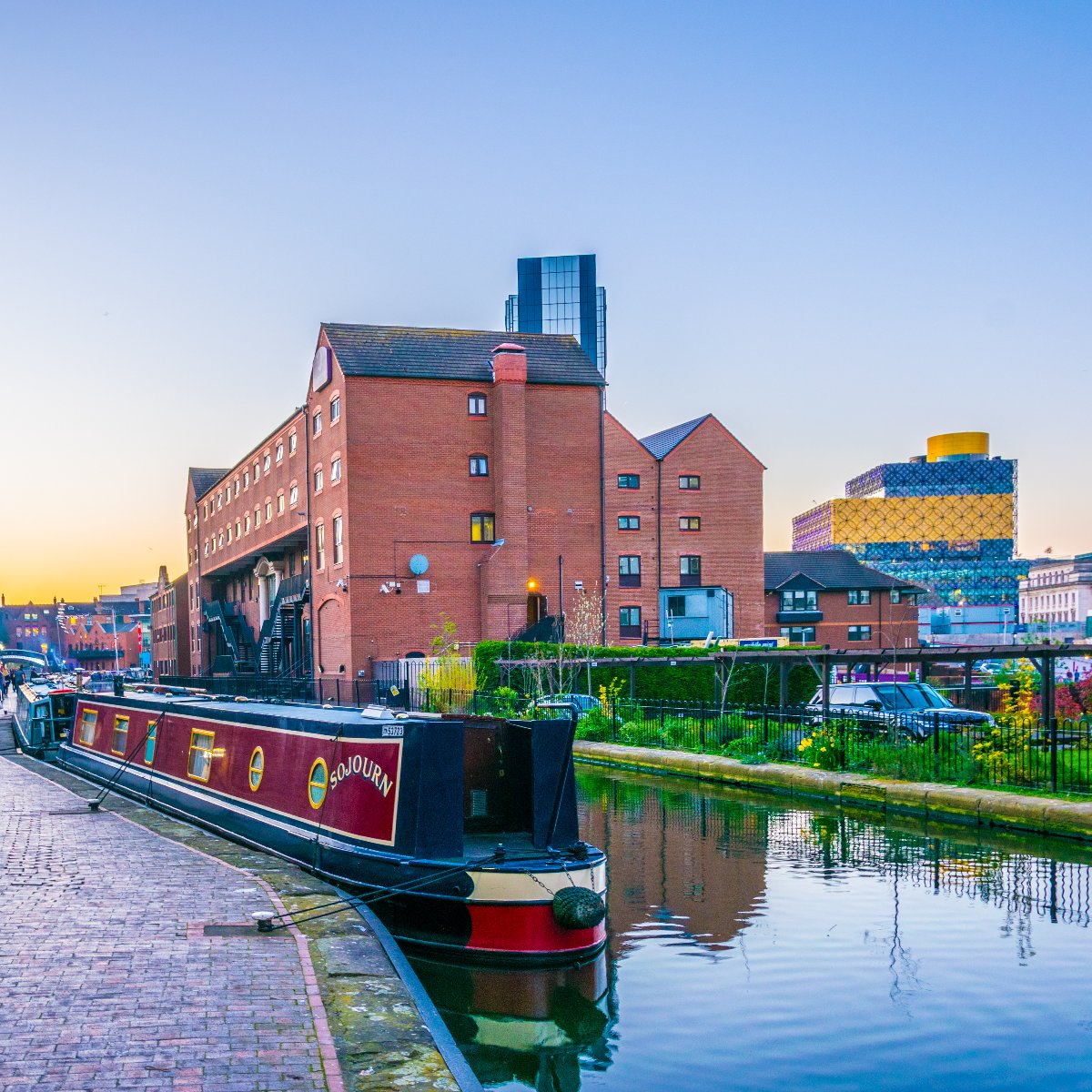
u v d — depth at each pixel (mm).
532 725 11242
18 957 7914
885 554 164375
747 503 50438
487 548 42438
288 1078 5895
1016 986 9633
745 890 13094
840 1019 8922
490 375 42906
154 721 18422
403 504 41531
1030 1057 8164
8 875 10906
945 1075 7875
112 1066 5988
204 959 7980
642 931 11383
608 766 25672
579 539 43750
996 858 14719
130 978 7484
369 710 12898
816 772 20375
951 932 11250
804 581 63719
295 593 49156
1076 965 10227
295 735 13180
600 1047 8414
